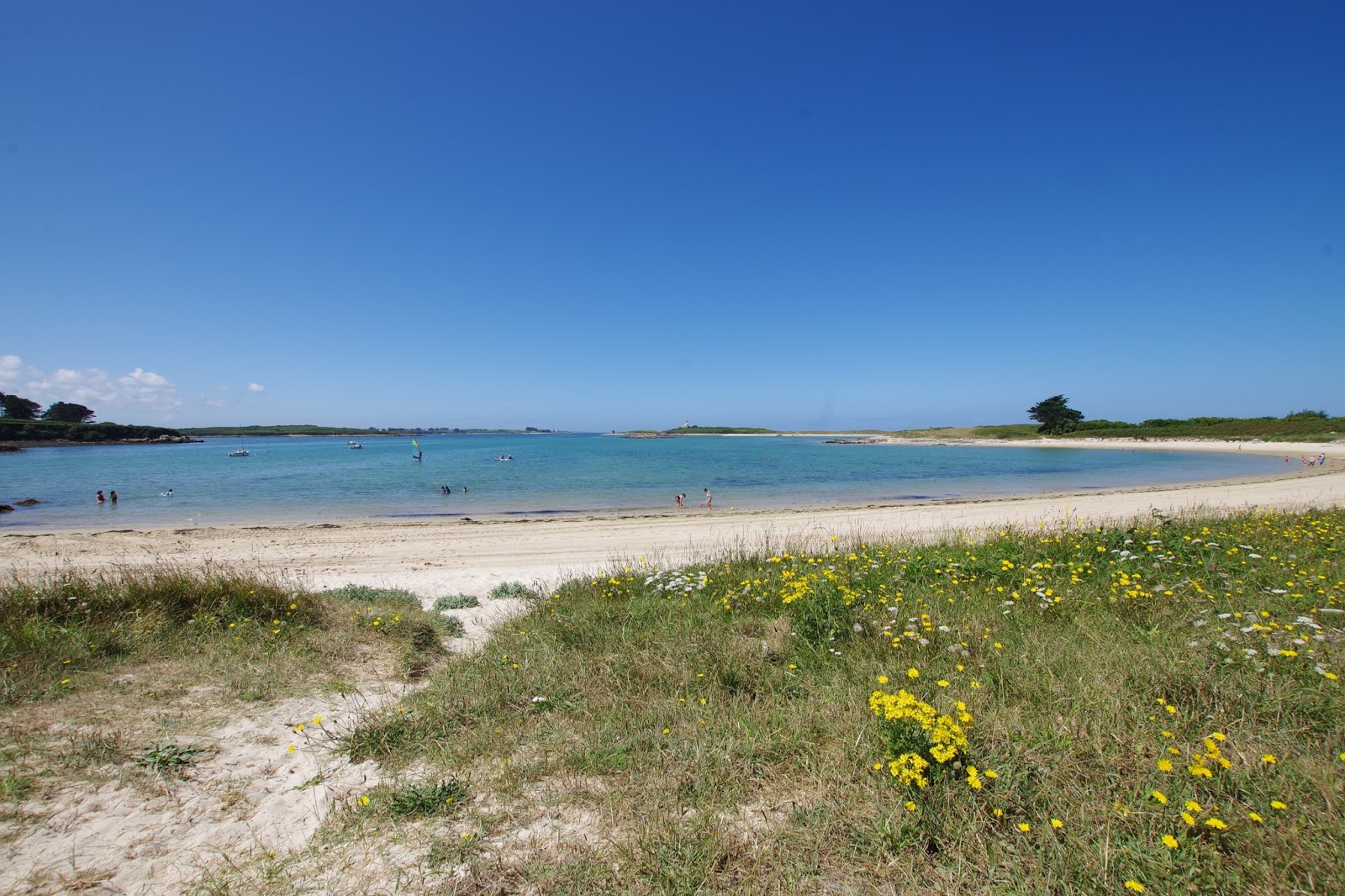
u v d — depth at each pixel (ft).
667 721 12.73
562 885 8.09
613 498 95.50
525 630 20.58
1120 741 10.54
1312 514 38.68
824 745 11.46
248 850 9.30
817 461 196.13
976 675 14.20
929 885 7.97
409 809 10.03
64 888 8.38
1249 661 13.29
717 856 8.46
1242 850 8.02
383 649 20.04
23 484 117.50
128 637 18.81
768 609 20.76
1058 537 30.09
